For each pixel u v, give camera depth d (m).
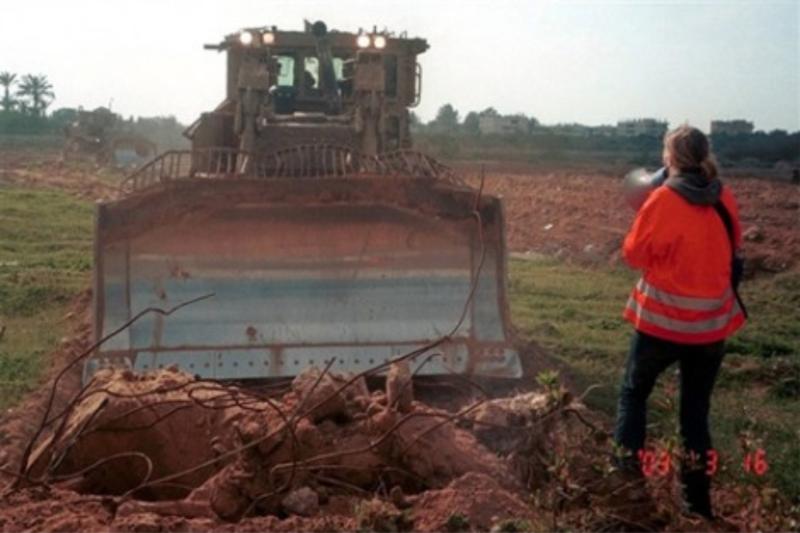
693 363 6.45
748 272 17.11
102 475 6.82
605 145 73.38
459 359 9.19
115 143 46.31
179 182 9.26
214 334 9.11
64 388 9.19
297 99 13.12
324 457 6.18
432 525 5.61
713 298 6.33
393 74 13.12
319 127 11.60
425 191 9.52
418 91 13.21
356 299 9.36
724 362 11.33
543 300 14.88
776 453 7.89
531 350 11.19
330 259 9.42
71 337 11.54
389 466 6.36
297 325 9.21
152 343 9.03
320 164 10.53
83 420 6.86
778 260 17.53
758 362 11.30
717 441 8.27
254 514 5.98
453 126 86.69
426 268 9.48
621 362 11.29
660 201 6.30
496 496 5.86
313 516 5.90
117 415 6.79
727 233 6.41
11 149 58.62
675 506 6.24
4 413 8.62
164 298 9.20
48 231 21.41
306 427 6.32
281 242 9.41
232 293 9.27
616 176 40.44
